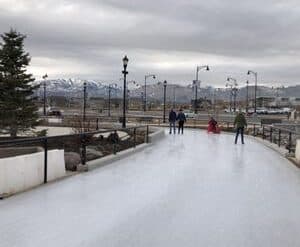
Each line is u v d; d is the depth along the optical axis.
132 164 19.05
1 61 61.88
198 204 10.95
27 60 63.34
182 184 13.95
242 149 27.78
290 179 15.73
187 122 68.56
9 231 8.28
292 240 8.05
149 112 112.75
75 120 52.72
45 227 8.59
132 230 8.45
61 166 15.05
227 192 12.74
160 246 7.48
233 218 9.61
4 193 11.51
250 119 76.12
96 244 7.54
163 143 31.44
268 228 8.85
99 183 13.87
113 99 166.38
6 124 59.56
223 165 19.17
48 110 114.69
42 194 11.89
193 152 24.94
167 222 9.10
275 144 30.62
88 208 10.28
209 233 8.35
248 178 15.62
